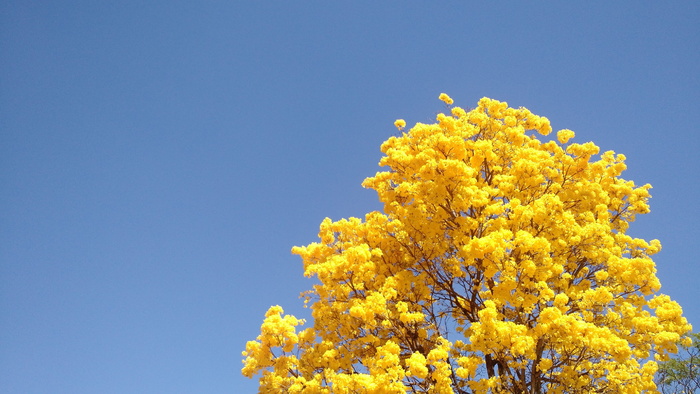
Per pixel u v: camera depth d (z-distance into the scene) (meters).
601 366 8.08
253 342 9.41
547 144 10.34
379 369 7.50
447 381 7.41
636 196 10.14
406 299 9.21
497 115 9.96
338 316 9.26
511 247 7.94
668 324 7.78
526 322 8.20
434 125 9.38
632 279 8.02
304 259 10.09
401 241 9.23
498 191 8.95
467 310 9.53
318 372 8.96
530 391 8.24
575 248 8.79
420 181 9.30
